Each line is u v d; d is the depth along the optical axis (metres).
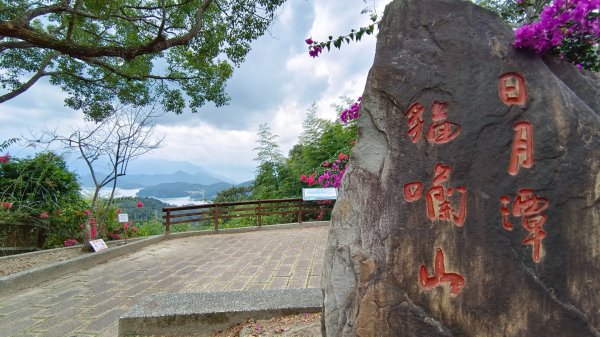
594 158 2.02
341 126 12.81
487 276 2.07
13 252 9.09
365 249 2.30
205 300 4.09
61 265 6.76
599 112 2.19
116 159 9.08
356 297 2.26
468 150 2.19
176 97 10.31
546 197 2.04
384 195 2.34
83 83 10.09
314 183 11.55
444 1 2.40
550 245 2.01
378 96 2.46
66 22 8.19
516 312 2.00
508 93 2.17
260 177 15.17
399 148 2.35
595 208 1.99
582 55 2.39
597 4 1.92
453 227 2.16
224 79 10.23
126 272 6.88
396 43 2.47
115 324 4.40
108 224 9.80
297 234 10.03
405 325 2.14
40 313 4.84
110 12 7.03
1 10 6.93
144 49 6.93
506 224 2.08
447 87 2.28
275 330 3.45
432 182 2.23
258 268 6.62
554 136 2.07
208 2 7.87
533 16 2.96
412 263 2.19
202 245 9.29
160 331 3.70
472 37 2.30
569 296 1.96
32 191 10.22
